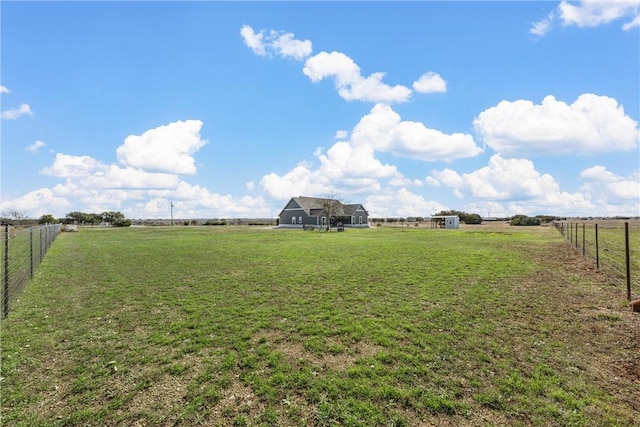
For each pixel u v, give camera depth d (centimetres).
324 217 5256
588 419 315
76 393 372
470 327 559
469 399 349
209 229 4600
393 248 1773
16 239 2253
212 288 863
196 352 473
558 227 2733
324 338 516
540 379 386
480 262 1245
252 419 321
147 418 326
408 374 399
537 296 755
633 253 1468
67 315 651
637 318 603
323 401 346
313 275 1020
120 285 909
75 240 2495
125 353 473
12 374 414
